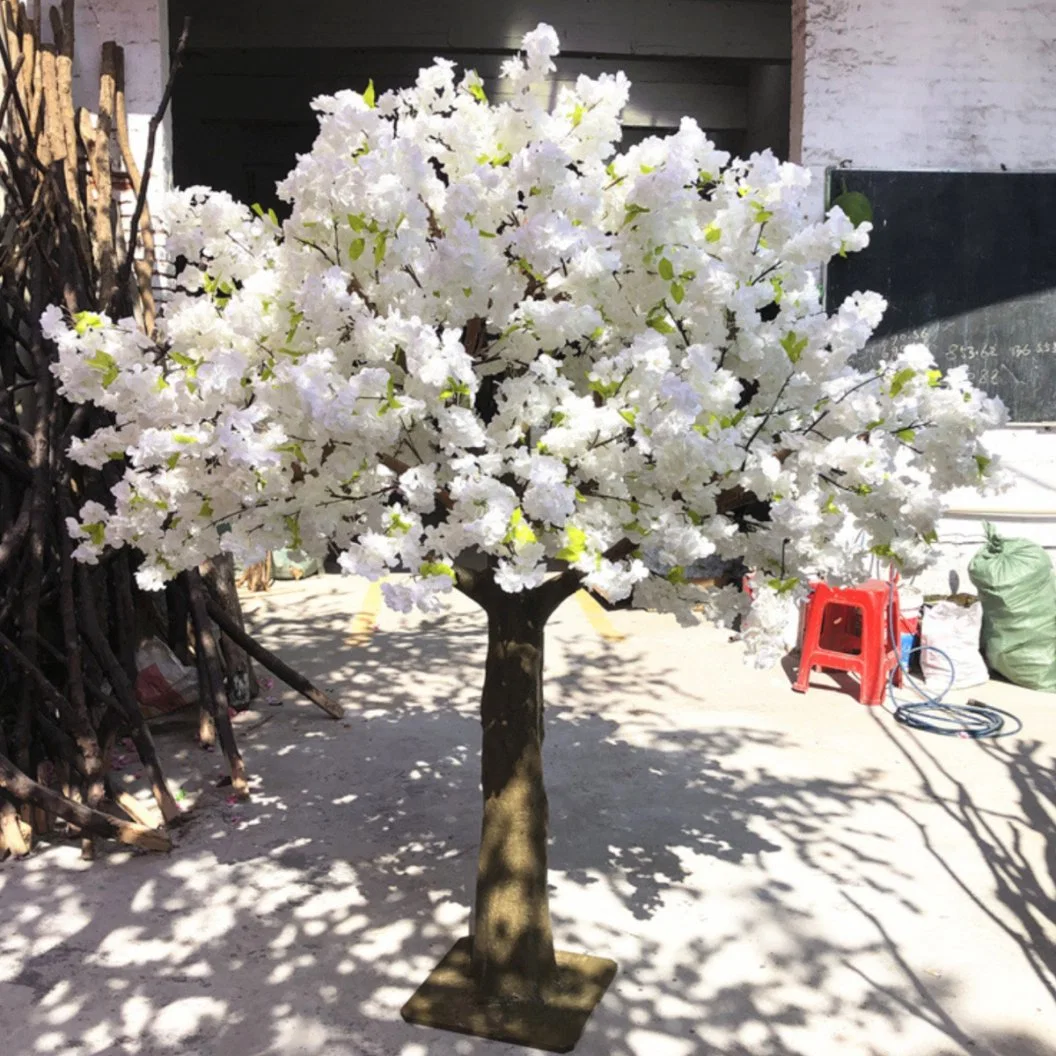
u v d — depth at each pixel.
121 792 4.17
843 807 4.24
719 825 4.07
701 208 2.44
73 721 4.08
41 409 4.66
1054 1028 2.89
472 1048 2.79
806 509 2.26
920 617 5.96
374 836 3.99
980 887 3.61
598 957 3.16
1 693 4.34
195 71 11.42
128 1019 2.91
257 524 2.32
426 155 2.51
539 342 2.34
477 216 2.26
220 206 2.46
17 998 3.00
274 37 9.41
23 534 4.38
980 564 5.90
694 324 2.39
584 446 2.22
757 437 2.52
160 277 5.70
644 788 4.41
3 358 4.96
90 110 5.82
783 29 9.70
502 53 10.30
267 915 3.44
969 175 6.26
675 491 2.42
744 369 2.46
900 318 6.34
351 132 2.26
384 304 2.28
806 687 5.68
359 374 2.03
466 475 2.18
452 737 4.98
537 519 2.22
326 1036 2.84
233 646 5.33
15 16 5.39
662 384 2.04
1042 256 6.32
